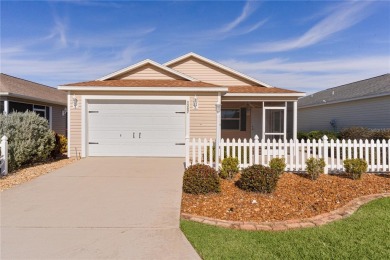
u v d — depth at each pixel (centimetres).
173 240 381
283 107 1380
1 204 529
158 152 1099
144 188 643
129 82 1198
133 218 457
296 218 473
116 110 1095
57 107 2016
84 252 346
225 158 747
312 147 838
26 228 416
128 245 365
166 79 1314
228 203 546
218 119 904
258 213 496
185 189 604
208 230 417
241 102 1540
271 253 348
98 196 580
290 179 732
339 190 632
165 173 802
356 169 726
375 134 1272
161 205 523
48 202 541
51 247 358
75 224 432
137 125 1098
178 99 1097
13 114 920
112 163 955
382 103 1459
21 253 342
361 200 560
